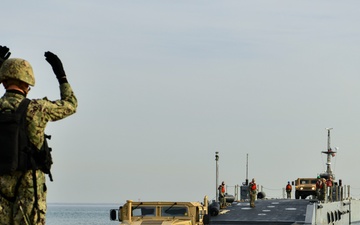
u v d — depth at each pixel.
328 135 74.62
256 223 46.22
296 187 68.94
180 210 34.84
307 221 46.62
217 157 53.06
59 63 8.57
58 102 8.41
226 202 54.06
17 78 8.29
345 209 62.09
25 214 8.06
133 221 34.47
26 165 8.03
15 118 8.09
